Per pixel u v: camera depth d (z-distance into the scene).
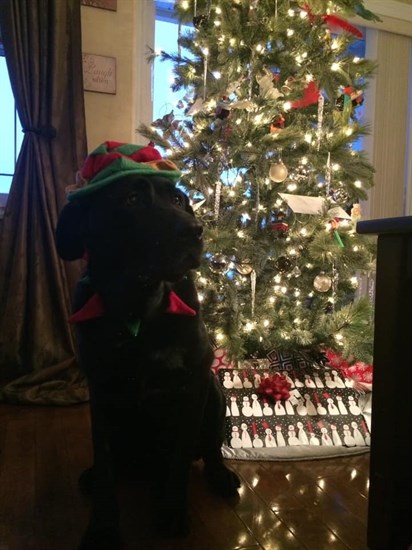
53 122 2.17
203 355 1.15
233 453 1.54
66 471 1.42
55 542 1.08
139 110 2.63
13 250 2.16
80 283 1.17
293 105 1.93
